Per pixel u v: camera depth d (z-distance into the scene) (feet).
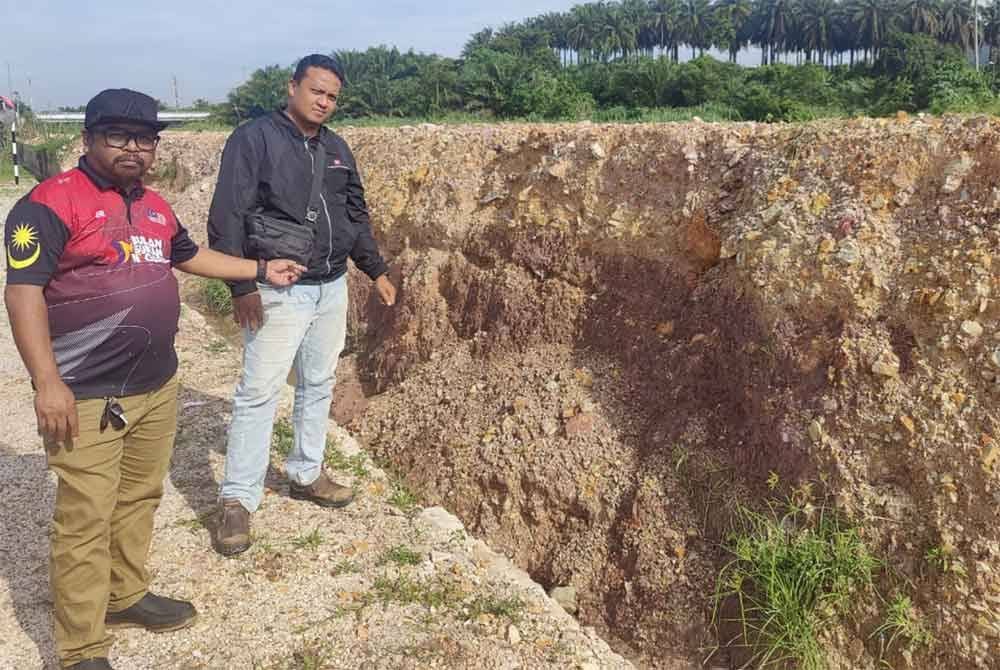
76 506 8.60
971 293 11.59
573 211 17.71
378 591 11.50
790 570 11.51
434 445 16.90
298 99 11.10
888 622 10.78
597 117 78.38
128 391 8.84
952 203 12.41
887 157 13.16
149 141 8.30
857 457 11.76
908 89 68.18
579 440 15.28
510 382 17.22
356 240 12.92
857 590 11.18
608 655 11.02
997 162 12.16
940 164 12.78
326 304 12.39
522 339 17.84
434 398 18.15
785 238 13.52
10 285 7.73
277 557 12.10
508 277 18.47
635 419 15.11
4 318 25.64
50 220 7.86
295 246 11.07
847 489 11.66
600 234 17.06
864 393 12.01
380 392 19.95
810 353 12.74
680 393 14.64
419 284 20.22
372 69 208.44
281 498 13.94
